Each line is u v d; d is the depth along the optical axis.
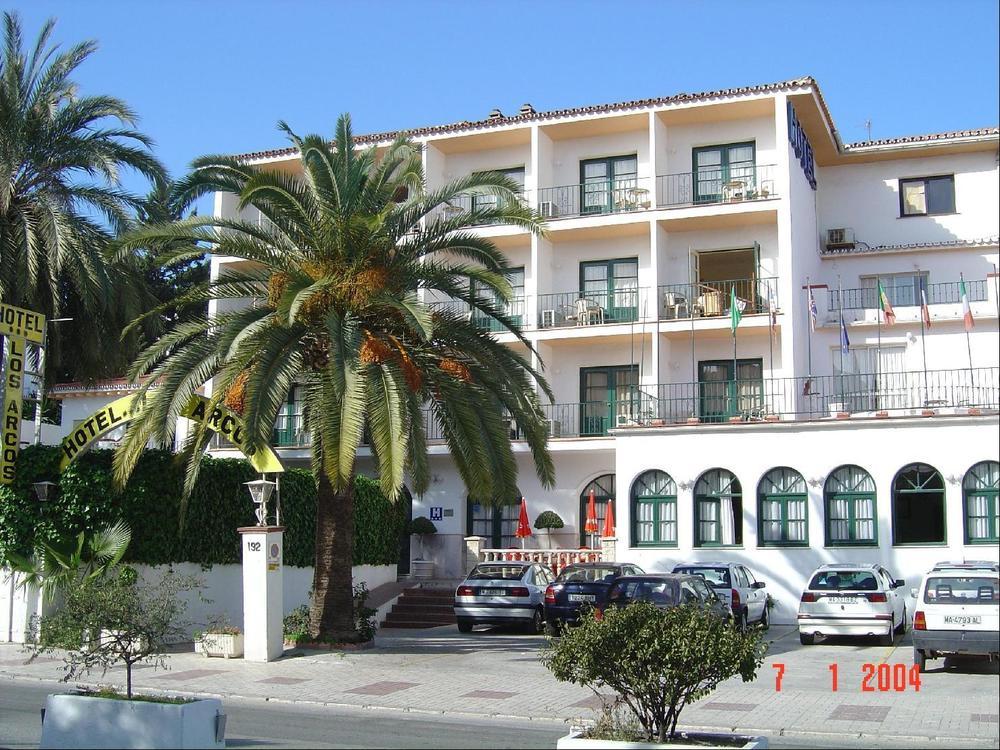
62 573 19.55
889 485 25.45
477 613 24.66
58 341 23.77
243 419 18.08
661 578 20.78
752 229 32.91
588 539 32.88
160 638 11.98
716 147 33.81
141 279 24.84
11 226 22.66
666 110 32.81
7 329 21.23
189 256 20.09
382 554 31.14
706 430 27.27
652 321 32.09
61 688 16.25
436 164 35.69
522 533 31.34
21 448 21.58
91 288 22.70
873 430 25.80
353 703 15.24
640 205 33.25
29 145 23.48
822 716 14.07
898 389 29.41
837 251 34.03
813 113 32.56
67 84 24.03
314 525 27.20
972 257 32.72
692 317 31.91
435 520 33.66
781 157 31.27
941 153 33.97
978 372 30.50
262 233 20.48
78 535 20.56
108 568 19.70
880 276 33.56
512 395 20.72
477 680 17.34
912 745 12.41
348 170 20.41
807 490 26.20
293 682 17.11
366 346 18.98
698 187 33.78
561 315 34.03
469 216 20.28
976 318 30.84
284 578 25.61
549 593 23.55
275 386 18.42
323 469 20.91
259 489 19.72
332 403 18.33
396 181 20.33
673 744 9.59
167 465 21.78
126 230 23.22
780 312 30.91
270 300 19.45
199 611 22.53
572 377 34.22
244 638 19.52
